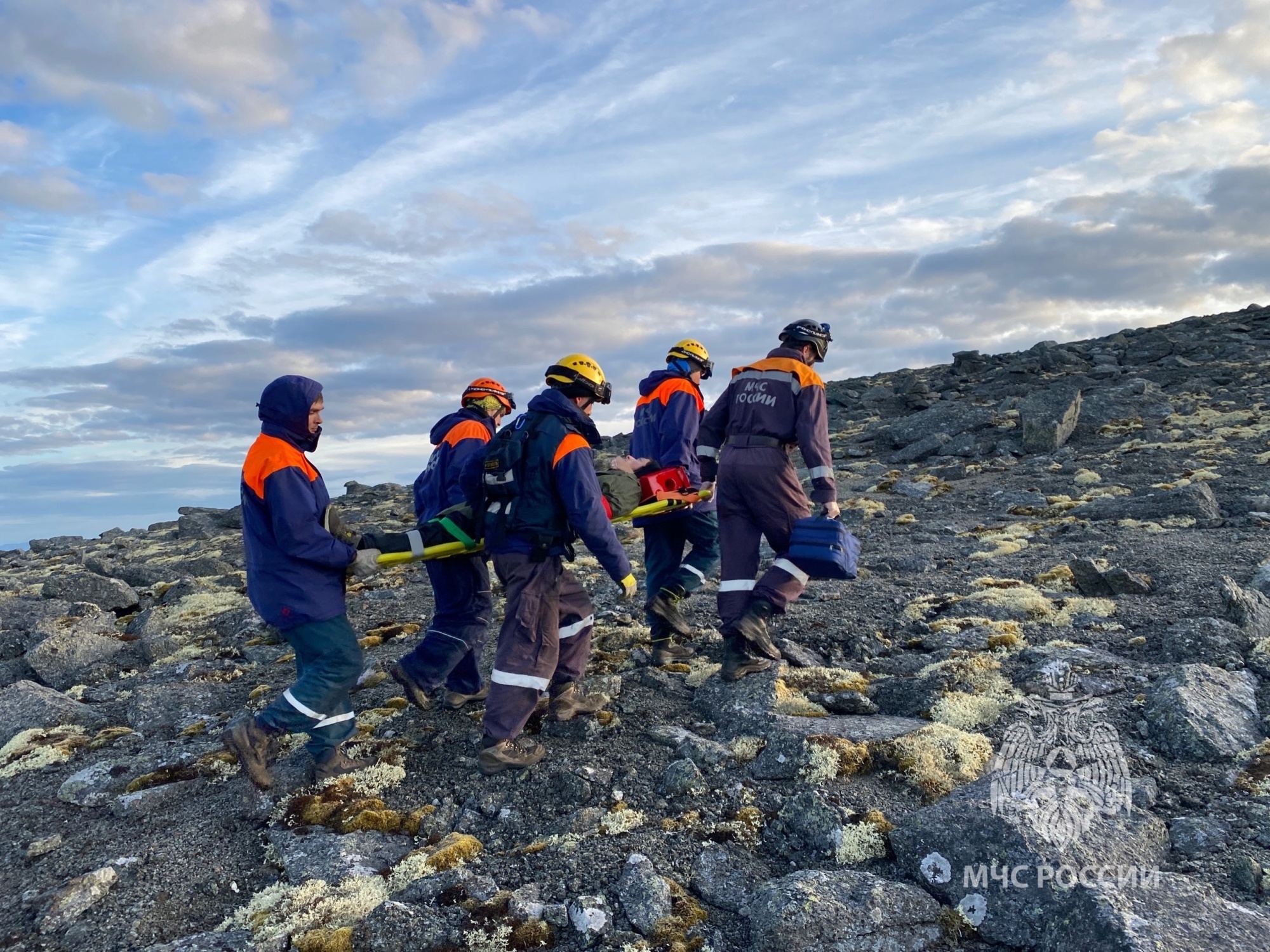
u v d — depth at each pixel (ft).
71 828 14.51
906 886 10.07
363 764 15.05
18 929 11.68
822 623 20.35
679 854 11.54
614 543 14.21
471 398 16.87
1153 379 65.26
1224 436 43.93
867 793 12.23
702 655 19.06
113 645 26.16
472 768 14.75
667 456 18.01
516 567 14.17
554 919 10.44
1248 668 15.30
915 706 15.28
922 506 37.63
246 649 24.41
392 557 14.38
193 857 12.85
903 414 70.69
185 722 19.12
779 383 16.37
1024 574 23.27
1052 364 75.41
